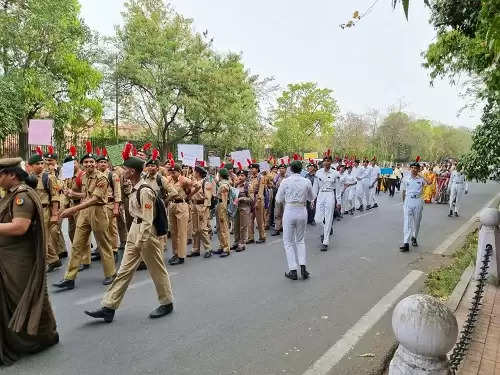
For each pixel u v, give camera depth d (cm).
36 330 400
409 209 911
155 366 396
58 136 2014
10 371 382
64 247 793
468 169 1025
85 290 611
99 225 621
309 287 640
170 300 523
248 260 813
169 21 2483
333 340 460
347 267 762
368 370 398
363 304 570
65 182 802
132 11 2442
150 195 494
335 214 1366
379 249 921
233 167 1208
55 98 2044
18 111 1714
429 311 212
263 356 420
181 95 2383
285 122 3550
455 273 670
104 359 407
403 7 218
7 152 1723
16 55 1789
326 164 933
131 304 555
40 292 409
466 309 520
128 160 516
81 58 2173
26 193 402
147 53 2347
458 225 1284
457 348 333
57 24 1792
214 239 1032
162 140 2631
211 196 848
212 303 564
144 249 497
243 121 2608
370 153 3988
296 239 702
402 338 213
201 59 2445
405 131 4712
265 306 556
